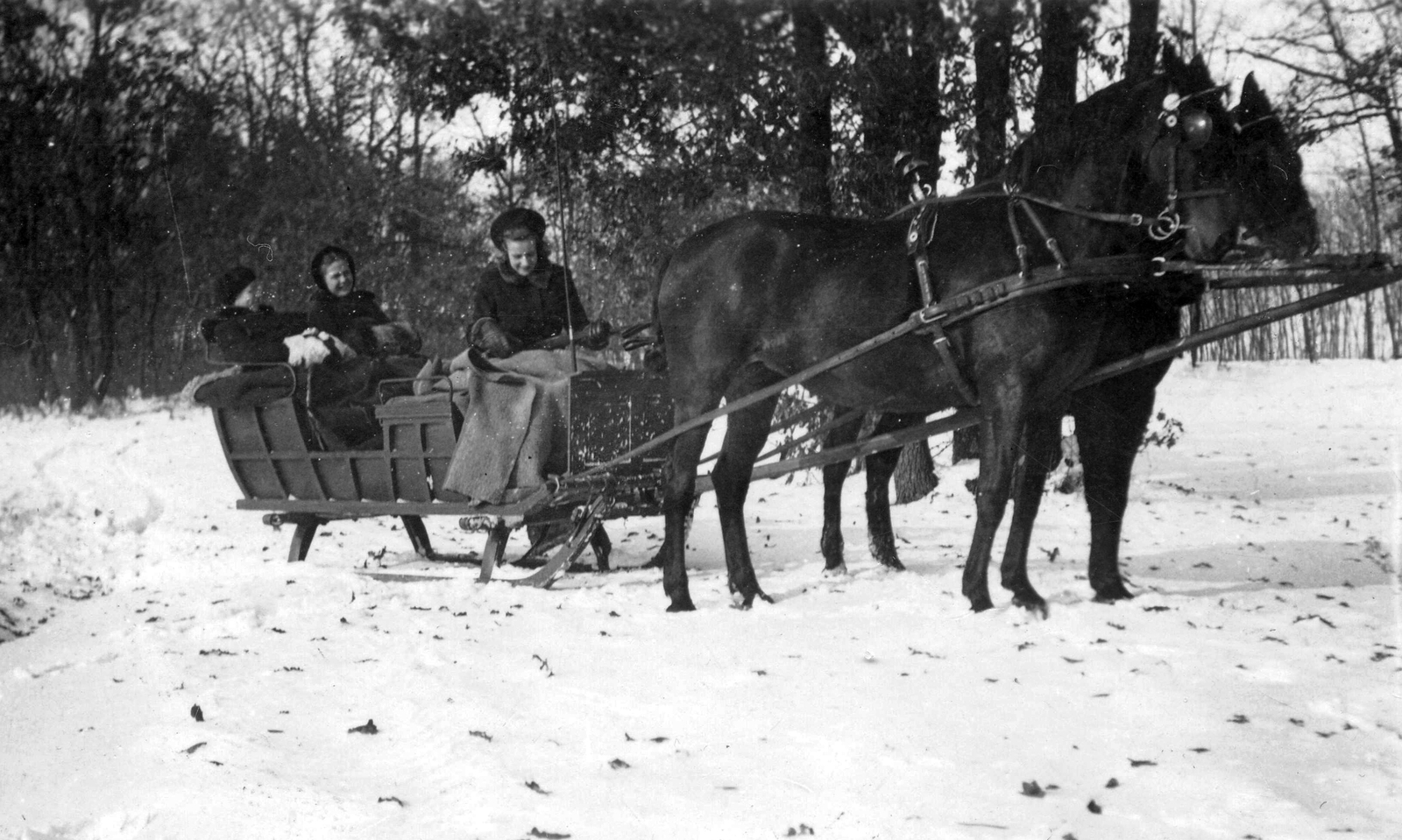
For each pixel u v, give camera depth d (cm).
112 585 809
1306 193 578
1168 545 852
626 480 729
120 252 1467
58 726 462
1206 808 352
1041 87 1038
